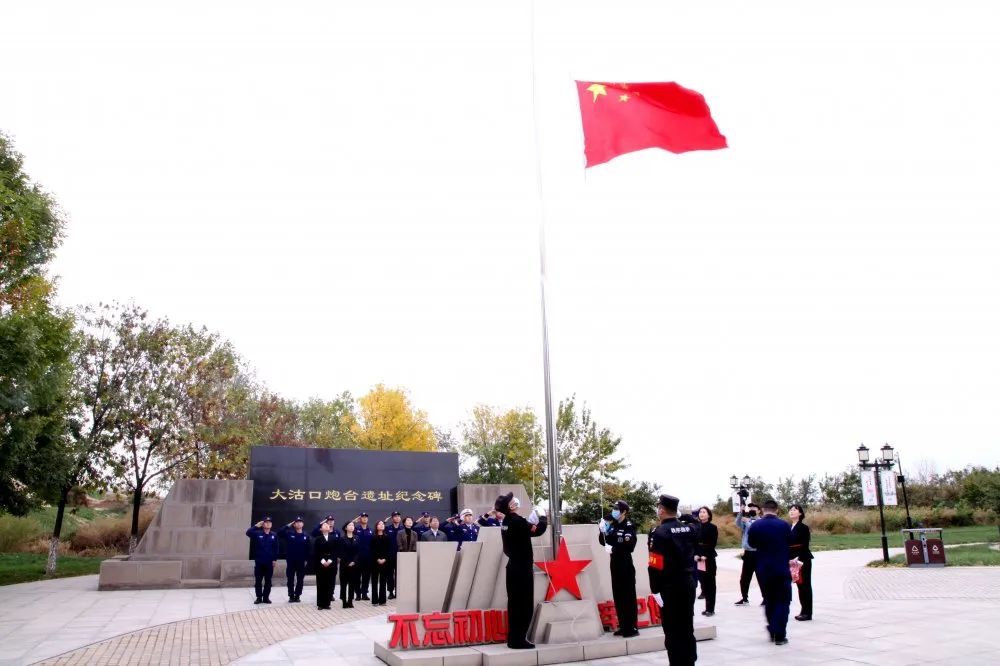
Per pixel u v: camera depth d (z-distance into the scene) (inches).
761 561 370.3
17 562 1011.3
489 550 370.6
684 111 456.8
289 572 604.4
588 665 325.1
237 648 376.8
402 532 620.4
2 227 667.4
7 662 340.5
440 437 1819.6
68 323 712.4
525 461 1486.2
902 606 495.5
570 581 367.9
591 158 454.6
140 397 1034.1
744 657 327.0
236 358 1182.3
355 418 1562.5
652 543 285.3
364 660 341.7
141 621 478.6
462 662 321.4
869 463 866.1
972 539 1219.2
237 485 762.8
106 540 1247.5
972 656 320.2
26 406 690.2
